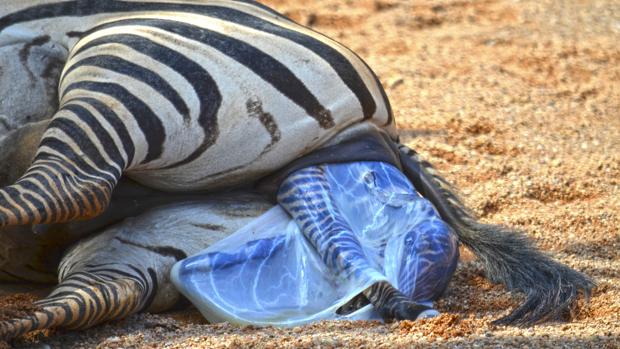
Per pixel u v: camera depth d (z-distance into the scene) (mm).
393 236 16297
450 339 13656
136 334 14367
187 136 15703
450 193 18312
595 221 20500
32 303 14141
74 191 14562
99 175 14844
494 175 23078
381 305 15031
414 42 35094
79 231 16297
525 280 16984
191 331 14766
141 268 15719
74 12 17047
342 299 15398
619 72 31906
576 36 35750
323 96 16375
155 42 16047
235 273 15828
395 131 18031
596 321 15242
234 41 16281
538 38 35375
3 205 14062
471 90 29672
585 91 29938
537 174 23109
